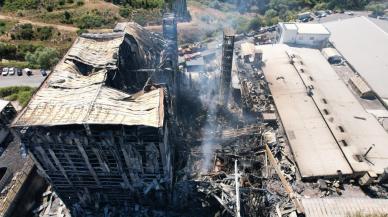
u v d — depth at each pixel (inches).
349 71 2728.8
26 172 1793.8
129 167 1505.9
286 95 2331.4
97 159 1464.1
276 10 4576.8
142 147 1413.6
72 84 1535.4
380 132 2057.1
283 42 3024.1
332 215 1572.3
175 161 1827.0
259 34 3427.7
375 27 3206.2
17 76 2952.8
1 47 3228.3
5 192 1768.0
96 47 1808.6
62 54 3277.6
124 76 1776.6
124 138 1369.3
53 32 3735.2
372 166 1817.2
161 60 2025.1
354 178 1804.9
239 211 1492.4
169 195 1685.5
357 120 2144.4
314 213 1583.4
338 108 2234.3
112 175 1560.0
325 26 3346.5
